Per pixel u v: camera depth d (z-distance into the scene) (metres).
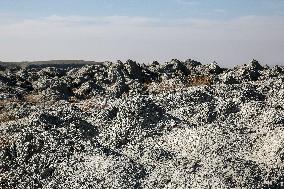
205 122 28.94
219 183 20.77
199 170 22.53
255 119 28.50
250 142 25.69
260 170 22.27
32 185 22.73
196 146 25.45
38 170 23.70
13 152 25.00
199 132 26.70
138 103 29.61
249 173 21.62
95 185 21.94
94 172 22.94
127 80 56.72
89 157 24.47
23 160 24.39
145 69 61.94
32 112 35.72
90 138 27.52
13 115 35.53
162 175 22.53
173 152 25.48
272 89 35.72
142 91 45.25
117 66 60.50
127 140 27.20
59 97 48.88
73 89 55.78
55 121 29.34
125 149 26.30
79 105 37.91
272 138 25.31
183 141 26.31
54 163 24.08
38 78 68.38
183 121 29.17
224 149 24.89
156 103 31.25
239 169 21.94
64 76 67.94
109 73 59.00
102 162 23.70
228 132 26.83
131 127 27.95
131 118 28.56
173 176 22.20
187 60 64.44
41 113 30.02
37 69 82.69
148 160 24.28
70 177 22.81
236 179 21.11
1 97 51.47
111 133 27.78
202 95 33.03
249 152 24.70
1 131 28.52
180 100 31.94
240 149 25.02
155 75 59.53
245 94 33.31
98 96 49.59
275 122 27.31
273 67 48.72
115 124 28.70
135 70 59.38
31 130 27.00
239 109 30.39
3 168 24.16
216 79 45.62
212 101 32.03
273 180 21.41
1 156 24.73
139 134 27.52
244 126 27.83
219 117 29.44
